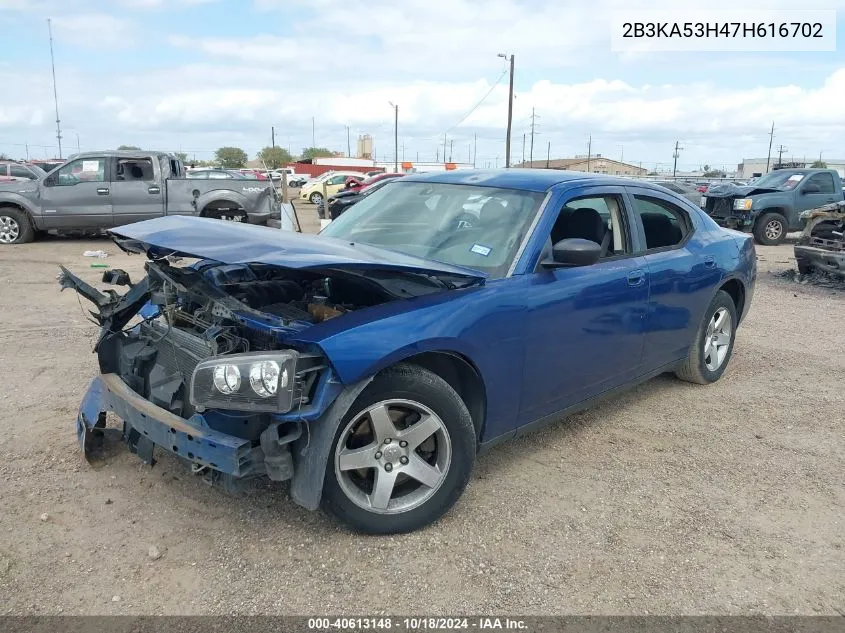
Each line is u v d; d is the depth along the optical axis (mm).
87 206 13719
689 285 4812
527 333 3521
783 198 16297
